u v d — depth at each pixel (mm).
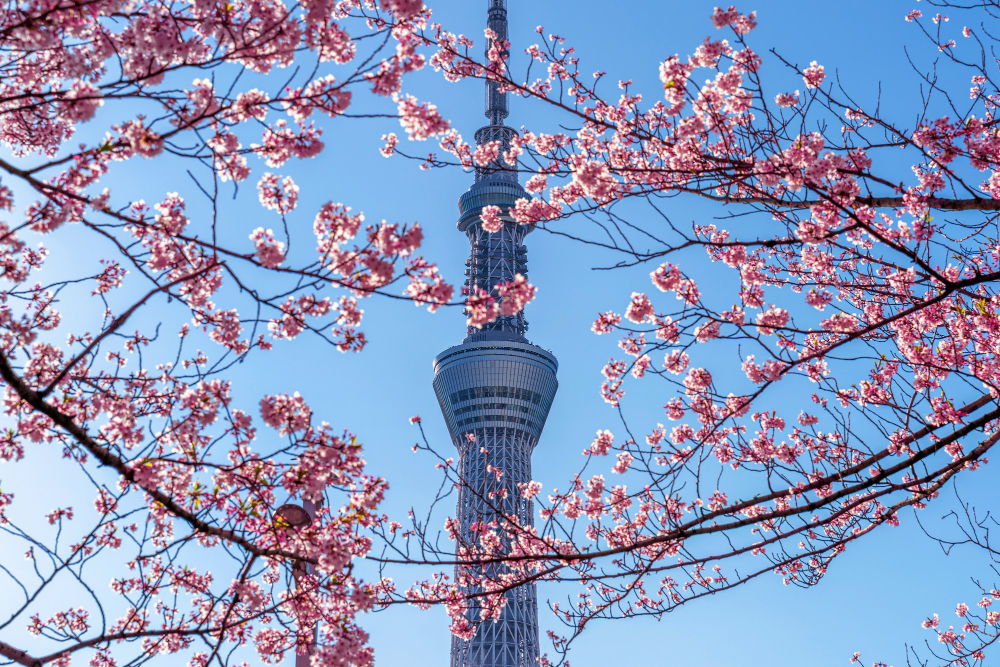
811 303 14812
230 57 8625
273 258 9602
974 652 16297
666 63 11523
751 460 15148
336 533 10344
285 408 9930
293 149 9742
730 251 14188
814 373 14281
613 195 11984
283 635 11617
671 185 11516
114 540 11422
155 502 10117
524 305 9078
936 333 13594
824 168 10297
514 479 177500
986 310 12570
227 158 9695
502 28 176000
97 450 8648
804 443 15203
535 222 13820
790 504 14203
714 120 11297
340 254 9172
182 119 8242
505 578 14930
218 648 9164
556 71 14070
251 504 9859
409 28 10016
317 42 9086
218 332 11039
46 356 11125
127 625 10523
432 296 9047
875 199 11164
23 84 9586
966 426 10969
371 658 10422
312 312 10234
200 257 10234
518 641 143625
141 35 8359
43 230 9258
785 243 11219
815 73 12812
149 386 10898
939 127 11211
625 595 12969
